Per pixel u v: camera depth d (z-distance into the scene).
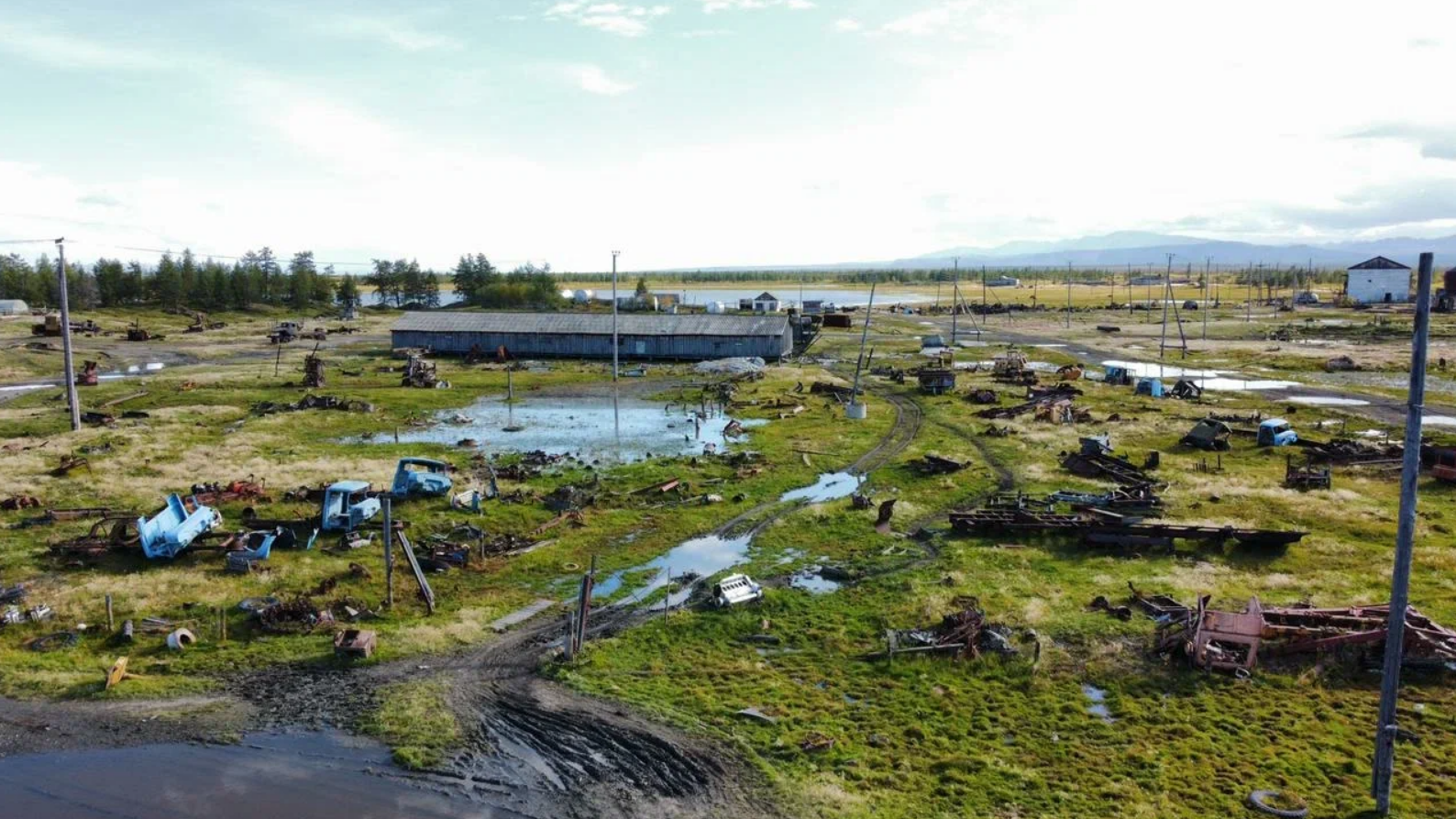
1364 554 36.72
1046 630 29.59
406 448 59.03
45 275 164.50
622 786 21.02
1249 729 23.38
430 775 21.41
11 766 21.61
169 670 26.92
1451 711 24.02
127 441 59.03
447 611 31.78
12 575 34.16
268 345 123.75
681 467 53.28
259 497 45.47
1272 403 74.50
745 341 106.56
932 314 182.25
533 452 56.47
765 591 33.28
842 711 24.73
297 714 24.36
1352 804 19.86
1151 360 104.94
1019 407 71.31
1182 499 45.59
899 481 50.31
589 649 28.50
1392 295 176.88
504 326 111.94
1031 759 22.14
